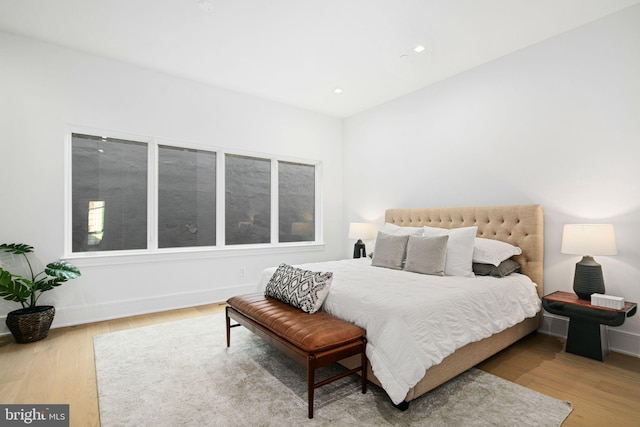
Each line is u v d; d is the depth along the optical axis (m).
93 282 3.41
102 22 2.83
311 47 3.23
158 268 3.79
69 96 3.29
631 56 2.63
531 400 1.97
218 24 2.85
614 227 2.72
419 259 3.07
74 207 3.44
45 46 3.17
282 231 5.04
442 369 2.01
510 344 2.69
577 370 2.37
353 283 2.58
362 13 2.68
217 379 2.21
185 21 2.81
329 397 2.00
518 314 2.66
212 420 1.77
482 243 3.11
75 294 3.32
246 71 3.77
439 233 3.37
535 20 2.79
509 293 2.67
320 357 1.81
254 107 4.55
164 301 3.82
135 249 3.78
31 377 2.23
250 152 4.60
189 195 4.16
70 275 2.97
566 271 2.99
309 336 1.88
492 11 2.66
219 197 4.35
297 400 1.97
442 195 4.00
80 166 3.47
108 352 2.65
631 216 2.64
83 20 2.80
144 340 2.90
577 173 2.92
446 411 1.86
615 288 2.72
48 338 2.94
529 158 3.23
